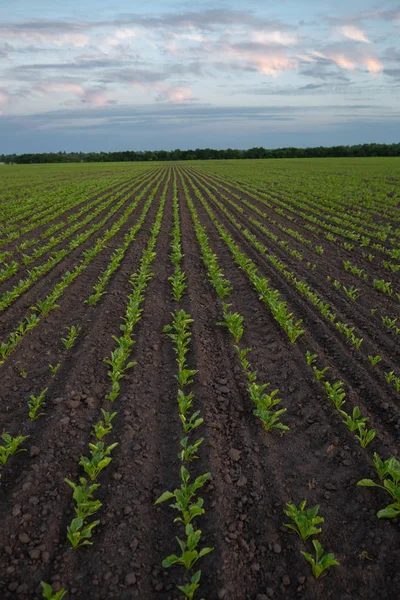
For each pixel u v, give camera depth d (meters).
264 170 63.47
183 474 4.54
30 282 11.12
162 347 7.98
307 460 5.16
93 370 7.03
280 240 16.88
